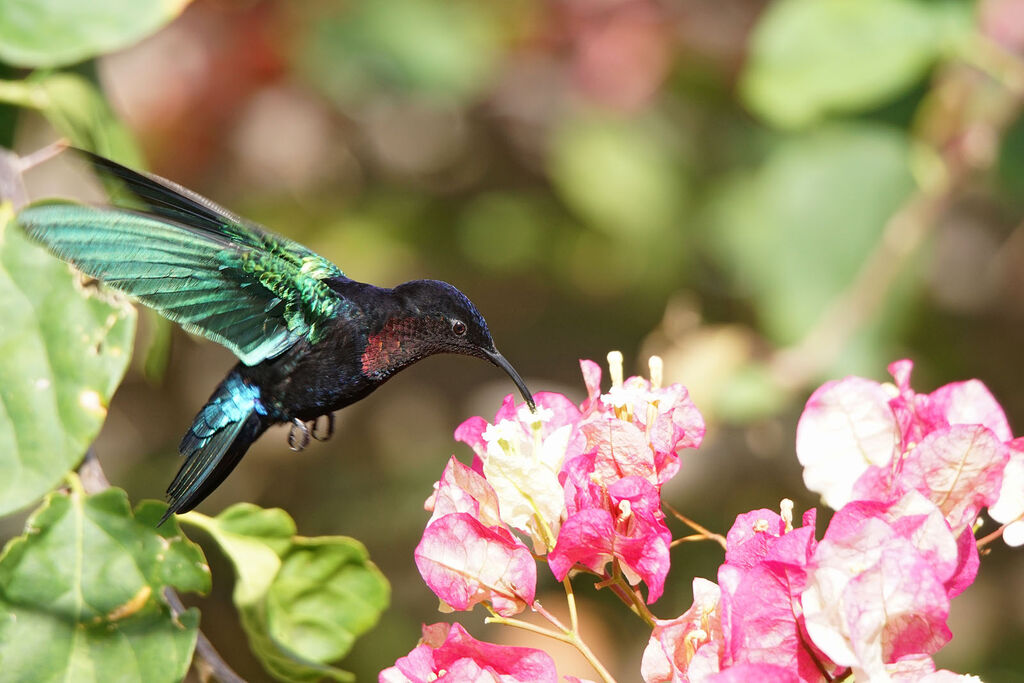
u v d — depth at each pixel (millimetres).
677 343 3365
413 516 3787
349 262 3877
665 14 3551
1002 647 3641
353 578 2773
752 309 3768
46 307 2734
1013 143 3023
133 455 3701
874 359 3307
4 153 2768
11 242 2738
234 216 2766
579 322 4109
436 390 4066
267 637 2766
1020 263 3904
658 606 3463
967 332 3926
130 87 3301
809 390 3348
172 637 2729
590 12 3557
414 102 3713
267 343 2764
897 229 3148
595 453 2684
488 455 2684
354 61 3504
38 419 2727
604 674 2670
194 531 3500
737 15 3582
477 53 3588
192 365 3805
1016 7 2994
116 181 2754
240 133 3486
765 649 2650
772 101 2971
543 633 2674
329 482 3873
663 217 3799
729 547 2666
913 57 2959
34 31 2766
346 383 2766
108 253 2740
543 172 4016
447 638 2666
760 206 3623
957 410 2705
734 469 3557
